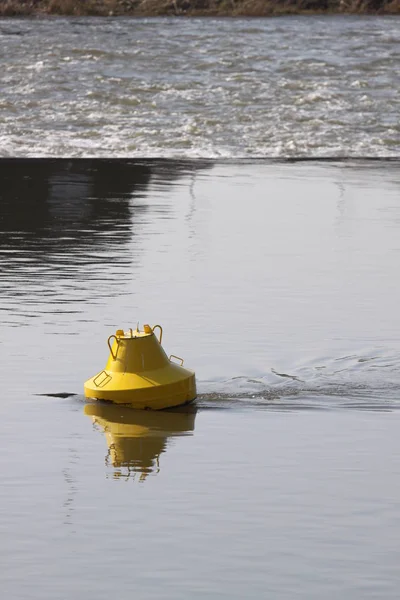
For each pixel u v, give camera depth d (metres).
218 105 79.38
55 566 15.88
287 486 18.66
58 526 17.06
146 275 35.25
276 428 21.73
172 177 55.44
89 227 42.75
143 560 16.06
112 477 19.05
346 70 95.12
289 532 16.92
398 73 94.56
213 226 43.50
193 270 36.16
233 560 16.06
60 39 106.00
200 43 106.31
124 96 81.56
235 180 54.84
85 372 25.39
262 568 15.84
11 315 30.14
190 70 92.88
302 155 64.75
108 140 67.19
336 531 16.97
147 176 55.66
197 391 24.14
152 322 29.67
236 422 22.19
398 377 25.16
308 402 23.41
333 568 15.85
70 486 18.62
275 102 81.06
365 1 149.50
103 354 26.73
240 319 30.17
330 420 22.22
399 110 79.81
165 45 104.38
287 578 15.59
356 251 39.50
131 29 116.81
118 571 15.75
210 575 15.66
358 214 46.47
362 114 78.00
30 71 89.69
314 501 18.05
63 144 65.44
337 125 74.06
